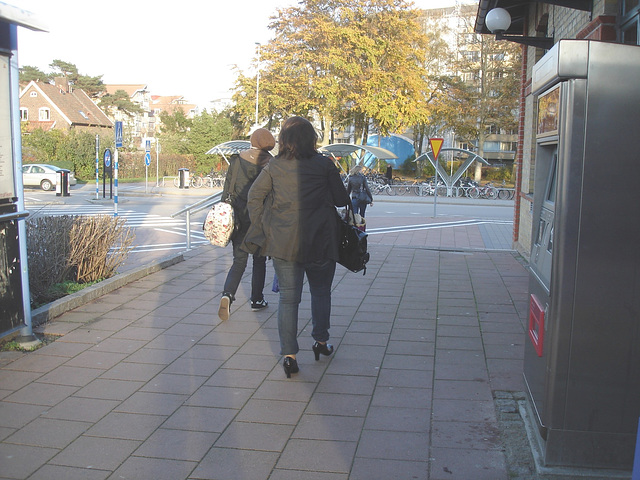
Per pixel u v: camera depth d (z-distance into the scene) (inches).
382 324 229.1
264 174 171.3
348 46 1498.5
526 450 132.8
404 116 1595.7
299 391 166.1
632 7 206.8
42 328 218.5
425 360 190.1
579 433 118.6
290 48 1533.0
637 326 115.3
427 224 707.4
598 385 117.1
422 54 1608.0
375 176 1449.3
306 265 177.0
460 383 171.6
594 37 229.0
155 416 149.9
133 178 1777.8
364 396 162.9
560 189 115.6
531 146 405.4
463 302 263.3
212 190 1363.2
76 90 2864.2
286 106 1600.6
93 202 1010.7
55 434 140.0
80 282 284.8
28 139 1734.7
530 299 142.2
